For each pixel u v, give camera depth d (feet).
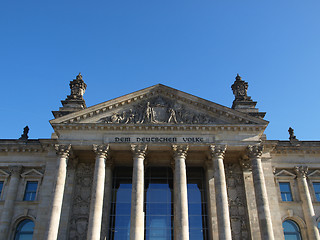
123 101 191.62
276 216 182.19
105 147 179.63
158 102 194.59
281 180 202.90
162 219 188.75
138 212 164.55
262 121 184.85
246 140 182.60
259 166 176.55
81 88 217.56
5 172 206.08
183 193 168.96
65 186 186.60
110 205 192.34
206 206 193.06
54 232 161.17
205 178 200.44
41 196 187.93
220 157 177.88
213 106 189.37
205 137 183.42
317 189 203.82
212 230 178.09
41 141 200.95
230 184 192.95
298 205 195.42
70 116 186.19
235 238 179.42
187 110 192.54
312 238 185.98
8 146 209.46
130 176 203.41
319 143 211.82
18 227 193.36
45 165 205.05
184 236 159.12
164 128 183.93
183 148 179.63
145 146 179.73
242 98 211.61
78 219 182.91
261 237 163.43
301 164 206.28
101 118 188.44
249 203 184.55
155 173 202.69
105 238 178.60
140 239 160.04
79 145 180.96
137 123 184.55
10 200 196.03
